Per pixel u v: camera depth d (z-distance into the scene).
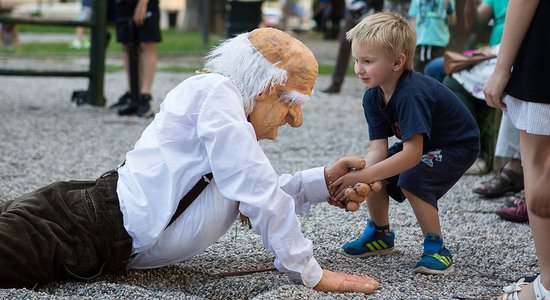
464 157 3.71
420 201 3.69
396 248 4.17
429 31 7.74
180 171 3.26
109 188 3.37
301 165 6.54
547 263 3.16
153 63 8.95
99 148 7.15
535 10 3.14
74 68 14.01
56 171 6.16
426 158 3.69
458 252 4.12
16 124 8.30
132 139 7.62
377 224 3.99
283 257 3.22
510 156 5.36
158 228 3.26
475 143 3.74
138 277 3.54
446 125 3.68
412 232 4.52
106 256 3.33
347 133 8.18
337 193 3.54
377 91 3.70
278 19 31.39
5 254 3.16
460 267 3.87
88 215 3.30
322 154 7.06
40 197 3.34
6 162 6.43
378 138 3.83
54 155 6.79
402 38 3.48
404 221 4.76
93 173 6.13
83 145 7.27
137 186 3.29
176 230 3.32
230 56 3.34
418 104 3.51
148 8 8.73
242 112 3.28
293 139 7.77
